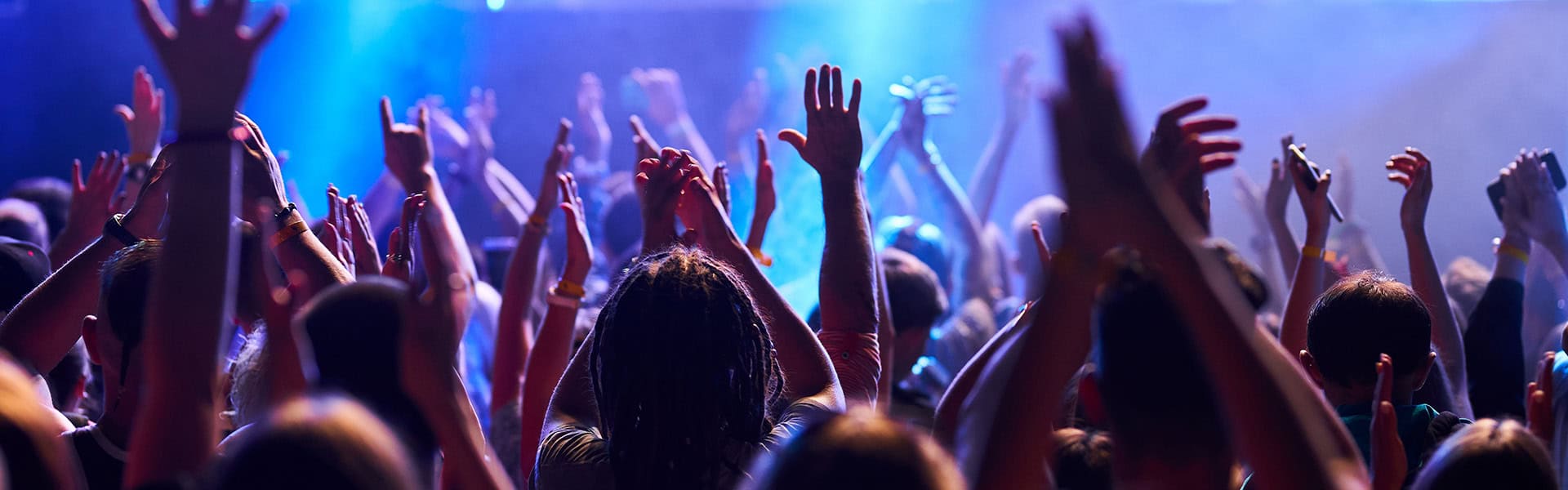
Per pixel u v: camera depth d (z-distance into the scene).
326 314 1.82
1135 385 1.51
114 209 3.68
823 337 2.46
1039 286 2.37
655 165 2.40
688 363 1.88
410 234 2.44
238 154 1.65
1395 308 2.37
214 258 1.63
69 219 3.59
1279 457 1.30
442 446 1.67
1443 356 2.99
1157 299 1.51
